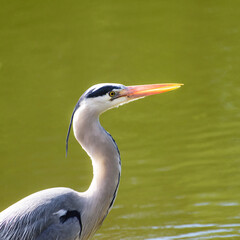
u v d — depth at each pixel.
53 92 15.30
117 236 9.47
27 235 7.11
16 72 16.58
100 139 7.47
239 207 10.23
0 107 14.84
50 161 12.37
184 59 16.39
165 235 9.45
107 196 7.54
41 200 7.27
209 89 14.80
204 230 9.52
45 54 17.44
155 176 11.45
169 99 14.77
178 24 18.80
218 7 19.98
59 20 19.59
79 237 7.50
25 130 13.75
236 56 16.31
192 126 13.27
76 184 11.27
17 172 11.93
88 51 17.36
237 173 11.31
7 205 10.63
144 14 19.83
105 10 20.39
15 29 19.12
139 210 10.31
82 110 7.46
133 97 7.59
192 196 10.69
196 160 11.89
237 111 13.66
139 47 17.42
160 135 13.03
